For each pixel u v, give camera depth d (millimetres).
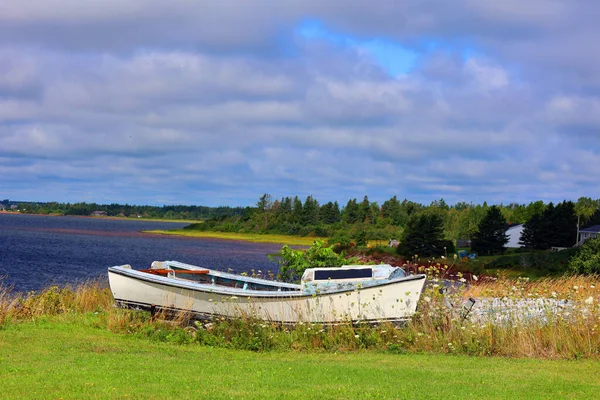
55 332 12047
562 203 86188
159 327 12852
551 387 8453
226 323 12953
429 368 9891
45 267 47375
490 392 8062
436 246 72625
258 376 8734
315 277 14320
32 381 7719
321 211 163000
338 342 12406
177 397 7184
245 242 127938
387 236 115750
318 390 7812
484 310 13445
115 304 14266
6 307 13891
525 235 86250
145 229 175000
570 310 12523
